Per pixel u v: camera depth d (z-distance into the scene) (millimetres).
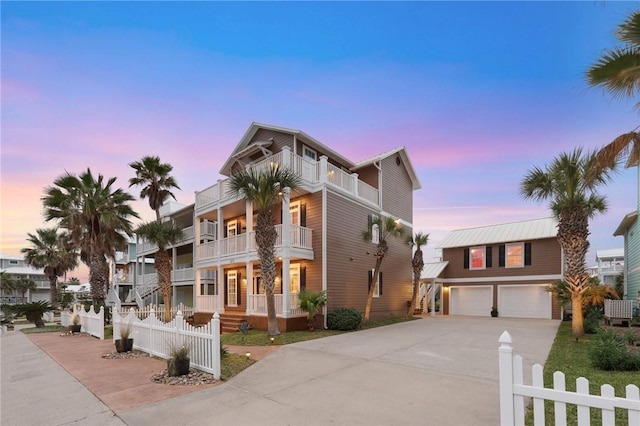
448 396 5258
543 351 8594
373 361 7711
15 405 5266
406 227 21719
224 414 4664
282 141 17297
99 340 12664
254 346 10031
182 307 19484
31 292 44656
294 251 13891
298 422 4355
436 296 25938
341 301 15234
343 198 16016
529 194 11969
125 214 20031
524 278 20891
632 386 2531
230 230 20109
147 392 5719
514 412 3104
